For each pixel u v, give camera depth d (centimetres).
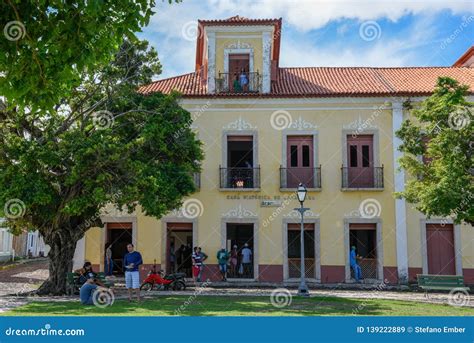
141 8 742
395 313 1165
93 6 626
